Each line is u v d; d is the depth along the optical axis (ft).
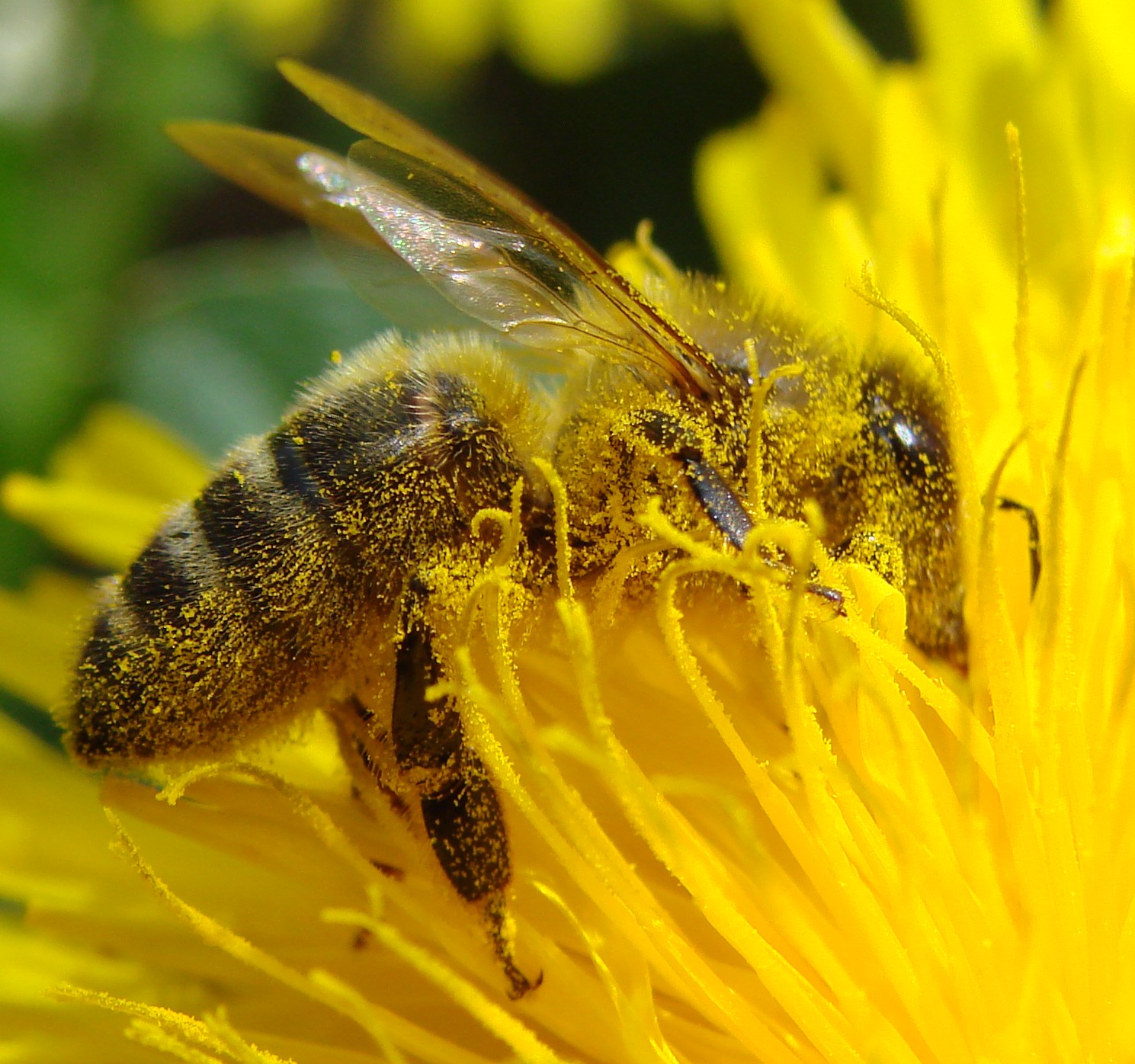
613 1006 0.21
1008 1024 0.21
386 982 0.22
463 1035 0.22
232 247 0.42
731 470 0.21
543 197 0.42
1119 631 0.22
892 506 0.21
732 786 0.22
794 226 0.26
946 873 0.21
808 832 0.21
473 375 0.22
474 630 0.22
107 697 0.21
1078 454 0.23
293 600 0.21
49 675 0.25
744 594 0.22
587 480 0.22
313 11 0.37
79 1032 0.23
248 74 0.36
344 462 0.22
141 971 0.23
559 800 0.21
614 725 0.22
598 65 0.37
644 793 0.21
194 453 0.26
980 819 0.21
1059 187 0.25
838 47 0.26
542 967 0.22
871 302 0.21
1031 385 0.22
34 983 0.24
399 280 0.24
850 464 0.21
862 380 0.21
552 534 0.22
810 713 0.21
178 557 0.22
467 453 0.22
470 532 0.22
